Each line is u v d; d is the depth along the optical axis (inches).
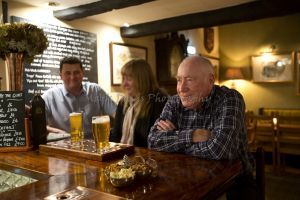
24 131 58.6
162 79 177.0
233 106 55.3
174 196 31.9
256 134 174.9
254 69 253.1
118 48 153.3
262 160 57.4
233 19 124.8
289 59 236.8
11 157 52.7
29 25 64.2
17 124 58.6
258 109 253.0
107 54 148.8
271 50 244.5
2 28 60.8
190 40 212.2
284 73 239.6
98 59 143.4
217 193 38.7
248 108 257.9
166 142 54.4
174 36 173.0
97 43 143.0
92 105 104.3
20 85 64.9
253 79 254.1
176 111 62.2
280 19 239.1
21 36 62.5
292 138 166.7
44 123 60.9
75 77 96.9
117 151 50.1
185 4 120.0
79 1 109.0
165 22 141.6
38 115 59.9
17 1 108.0
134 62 75.9
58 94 100.1
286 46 238.1
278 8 111.5
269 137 171.9
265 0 114.5
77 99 101.7
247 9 119.1
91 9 111.0
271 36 244.2
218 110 56.7
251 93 256.7
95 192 32.6
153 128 61.0
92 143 57.6
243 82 259.8
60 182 36.9
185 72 56.9
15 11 107.8
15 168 46.3
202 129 54.9
